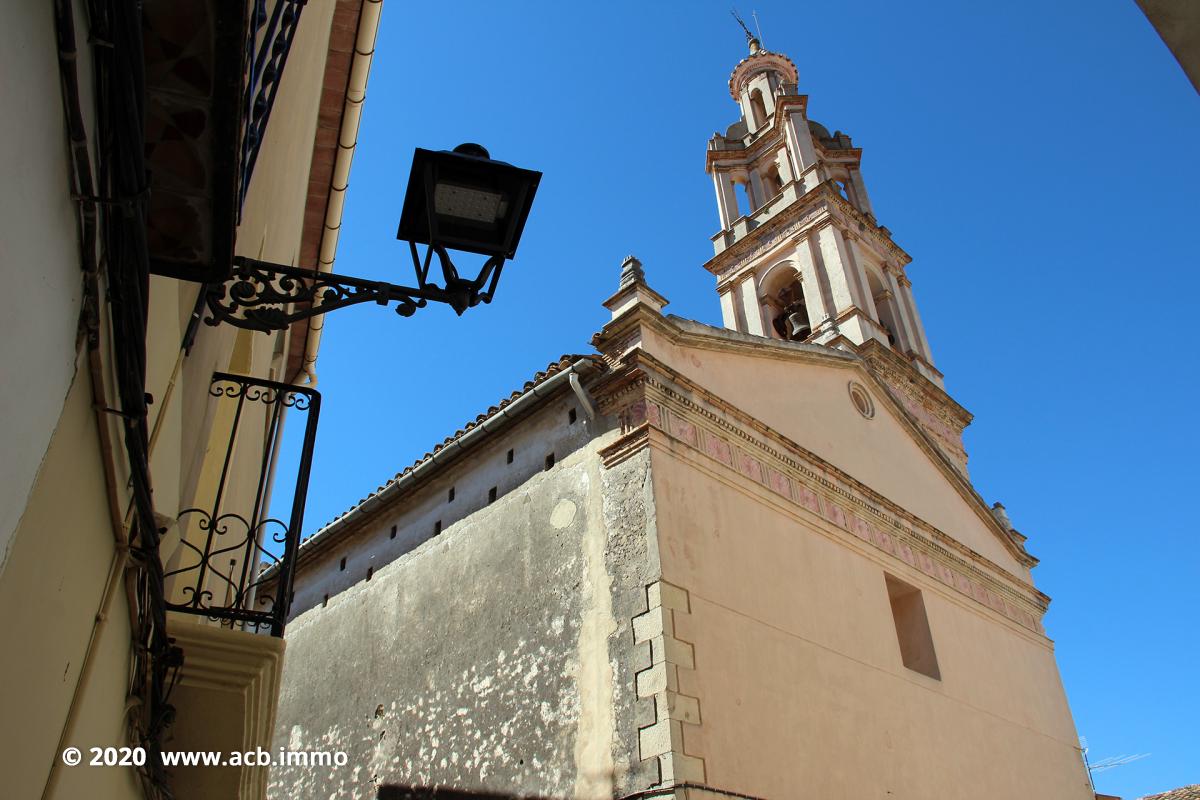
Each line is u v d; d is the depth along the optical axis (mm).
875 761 11422
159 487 3801
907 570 14844
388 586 14086
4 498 1890
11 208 1740
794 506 12875
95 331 2367
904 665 13516
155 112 2814
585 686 10031
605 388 11789
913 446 17641
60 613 2510
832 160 27250
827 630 11992
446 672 12047
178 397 4023
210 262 3283
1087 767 16734
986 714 14648
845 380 16484
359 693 13453
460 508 13445
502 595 11812
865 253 24250
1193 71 2875
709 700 9547
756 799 9359
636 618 9891
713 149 28000
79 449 2457
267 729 4969
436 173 3801
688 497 11023
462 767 11023
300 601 16125
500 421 13016
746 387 13586
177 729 4547
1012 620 17312
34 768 2482
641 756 9062
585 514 11258
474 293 3842
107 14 2137
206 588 6438
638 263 12508
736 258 25094
